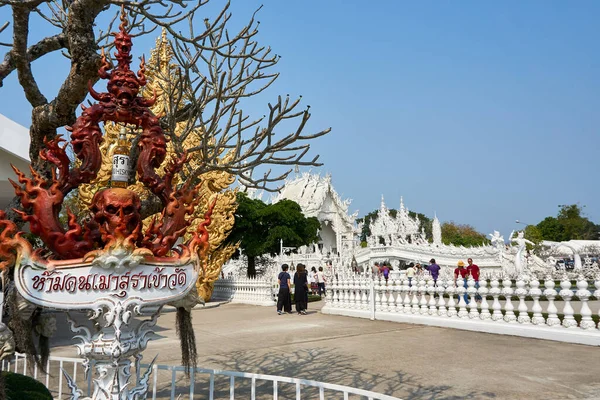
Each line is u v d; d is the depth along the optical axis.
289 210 29.91
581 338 9.45
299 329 12.61
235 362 8.45
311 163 5.04
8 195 12.24
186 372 4.50
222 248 23.02
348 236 57.38
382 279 14.37
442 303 12.53
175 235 4.19
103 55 4.27
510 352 8.87
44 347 4.37
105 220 3.87
